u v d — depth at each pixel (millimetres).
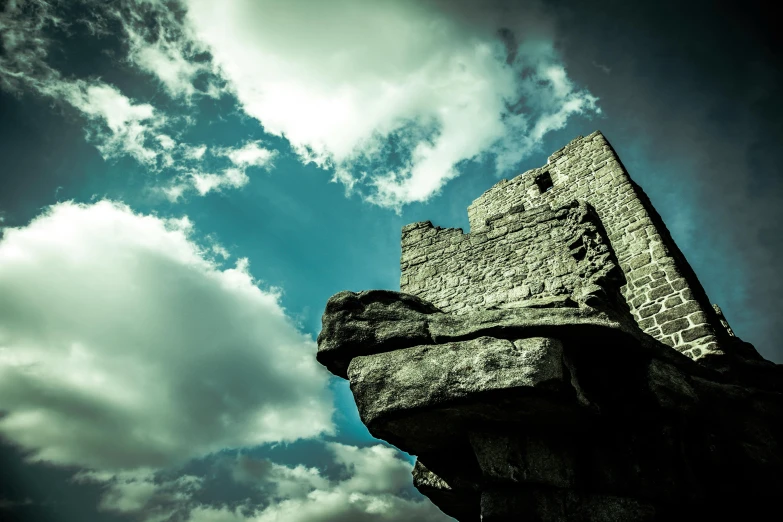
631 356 4543
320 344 4828
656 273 9367
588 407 4027
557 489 4113
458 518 6176
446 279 8578
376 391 4344
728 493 4191
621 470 4156
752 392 5145
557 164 14367
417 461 6227
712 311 9688
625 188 11703
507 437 4371
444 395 4070
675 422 4312
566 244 7523
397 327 4762
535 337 4195
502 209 14898
